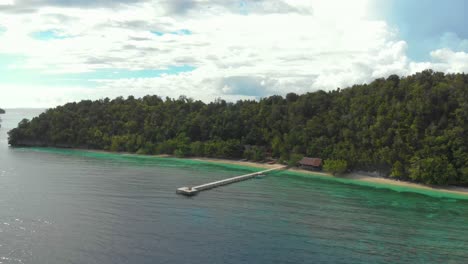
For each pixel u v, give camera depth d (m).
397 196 114.94
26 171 138.88
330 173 149.75
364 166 145.88
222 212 89.94
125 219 81.62
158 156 196.88
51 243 66.25
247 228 78.38
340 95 191.00
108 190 109.38
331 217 89.12
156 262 59.88
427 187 126.69
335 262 62.78
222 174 146.38
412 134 140.25
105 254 62.31
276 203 100.94
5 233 70.38
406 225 84.62
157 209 90.75
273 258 63.47
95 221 79.38
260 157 176.38
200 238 71.31
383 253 67.38
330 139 164.88
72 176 130.75
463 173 123.19
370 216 91.19
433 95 144.62
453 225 85.38
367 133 151.75
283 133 188.62
